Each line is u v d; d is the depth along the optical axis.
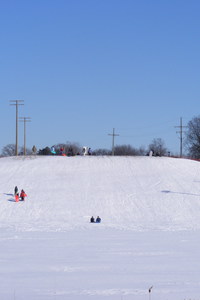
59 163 72.44
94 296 15.13
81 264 20.33
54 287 16.36
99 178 64.19
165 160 74.44
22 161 74.44
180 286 16.42
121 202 52.62
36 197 54.50
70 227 37.28
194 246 25.55
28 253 23.14
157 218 45.94
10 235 30.95
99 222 42.25
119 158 75.38
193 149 122.56
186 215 47.50
